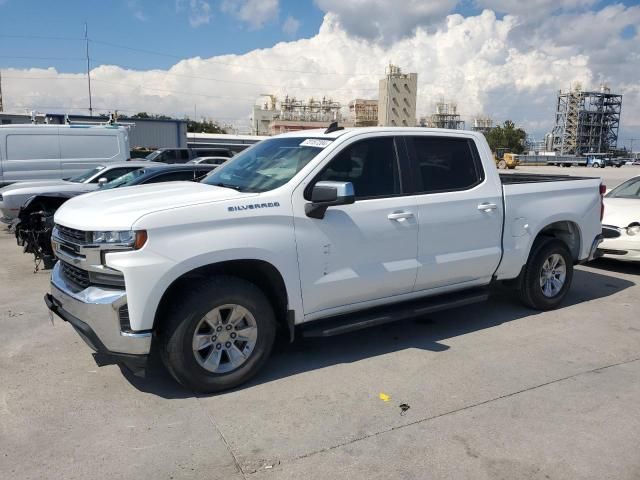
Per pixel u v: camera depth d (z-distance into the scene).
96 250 3.55
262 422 3.48
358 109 97.00
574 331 5.27
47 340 4.95
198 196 3.90
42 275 7.59
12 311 5.84
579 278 7.57
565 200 5.84
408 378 4.16
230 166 4.93
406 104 90.25
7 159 13.34
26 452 3.12
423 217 4.66
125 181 9.30
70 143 14.07
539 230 5.59
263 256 3.87
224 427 3.41
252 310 3.91
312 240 4.10
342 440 3.27
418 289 4.81
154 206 3.67
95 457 3.07
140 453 3.12
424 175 4.79
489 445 3.22
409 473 2.94
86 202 4.12
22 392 3.89
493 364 4.43
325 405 3.71
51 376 4.16
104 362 4.43
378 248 4.43
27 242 7.92
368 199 4.43
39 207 8.20
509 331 5.26
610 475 2.93
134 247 3.48
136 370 3.71
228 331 3.88
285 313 4.15
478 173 5.15
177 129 38.06
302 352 4.69
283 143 4.81
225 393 3.90
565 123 128.75
